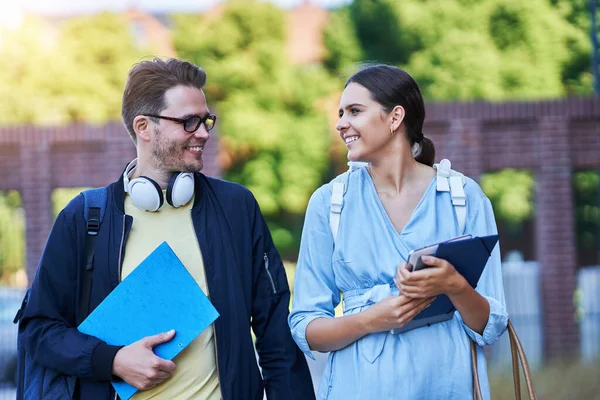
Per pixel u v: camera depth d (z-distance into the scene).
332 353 3.38
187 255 3.49
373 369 3.23
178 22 27.08
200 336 3.43
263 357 3.62
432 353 3.22
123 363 3.27
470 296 3.10
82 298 3.45
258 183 25.72
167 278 3.36
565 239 11.41
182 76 3.52
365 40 25.48
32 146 11.52
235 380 3.43
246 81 26.17
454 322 3.29
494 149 11.44
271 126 25.88
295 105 26.16
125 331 3.35
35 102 25.73
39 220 11.53
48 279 3.46
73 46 26.41
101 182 11.51
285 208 25.91
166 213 3.53
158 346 3.33
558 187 11.41
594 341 12.06
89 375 3.31
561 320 11.35
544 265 11.44
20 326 3.51
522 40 23.22
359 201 3.39
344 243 3.36
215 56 26.59
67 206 3.52
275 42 26.52
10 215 19.75
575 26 22.69
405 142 3.41
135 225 3.51
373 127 3.34
